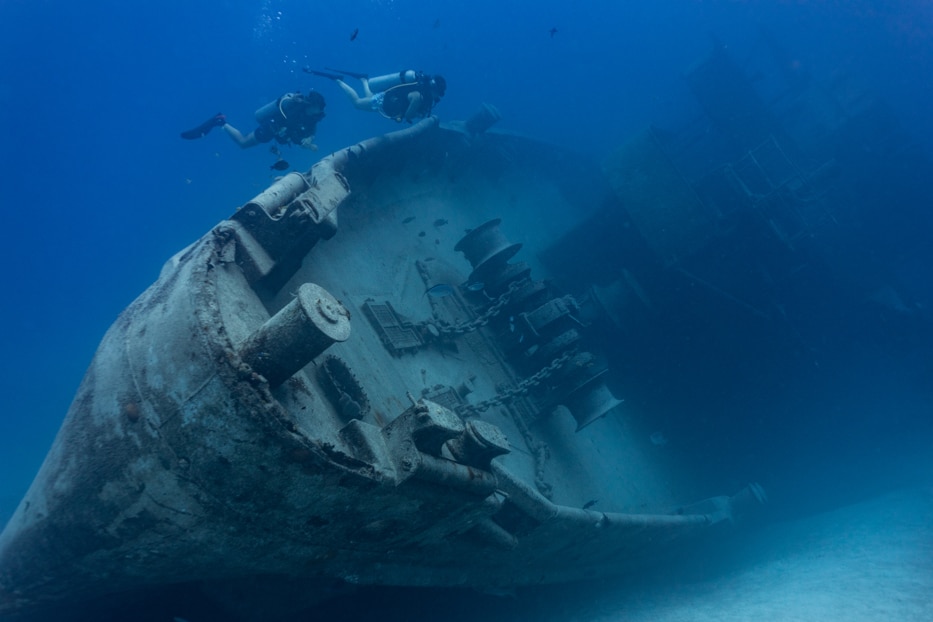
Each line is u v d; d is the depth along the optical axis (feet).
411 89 22.35
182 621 14.47
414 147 26.78
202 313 9.19
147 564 10.68
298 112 21.56
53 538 10.55
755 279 34.04
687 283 34.55
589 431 28.66
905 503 28.71
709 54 38.81
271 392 9.02
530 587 23.13
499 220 23.95
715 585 24.62
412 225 25.11
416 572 14.38
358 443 10.17
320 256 17.65
